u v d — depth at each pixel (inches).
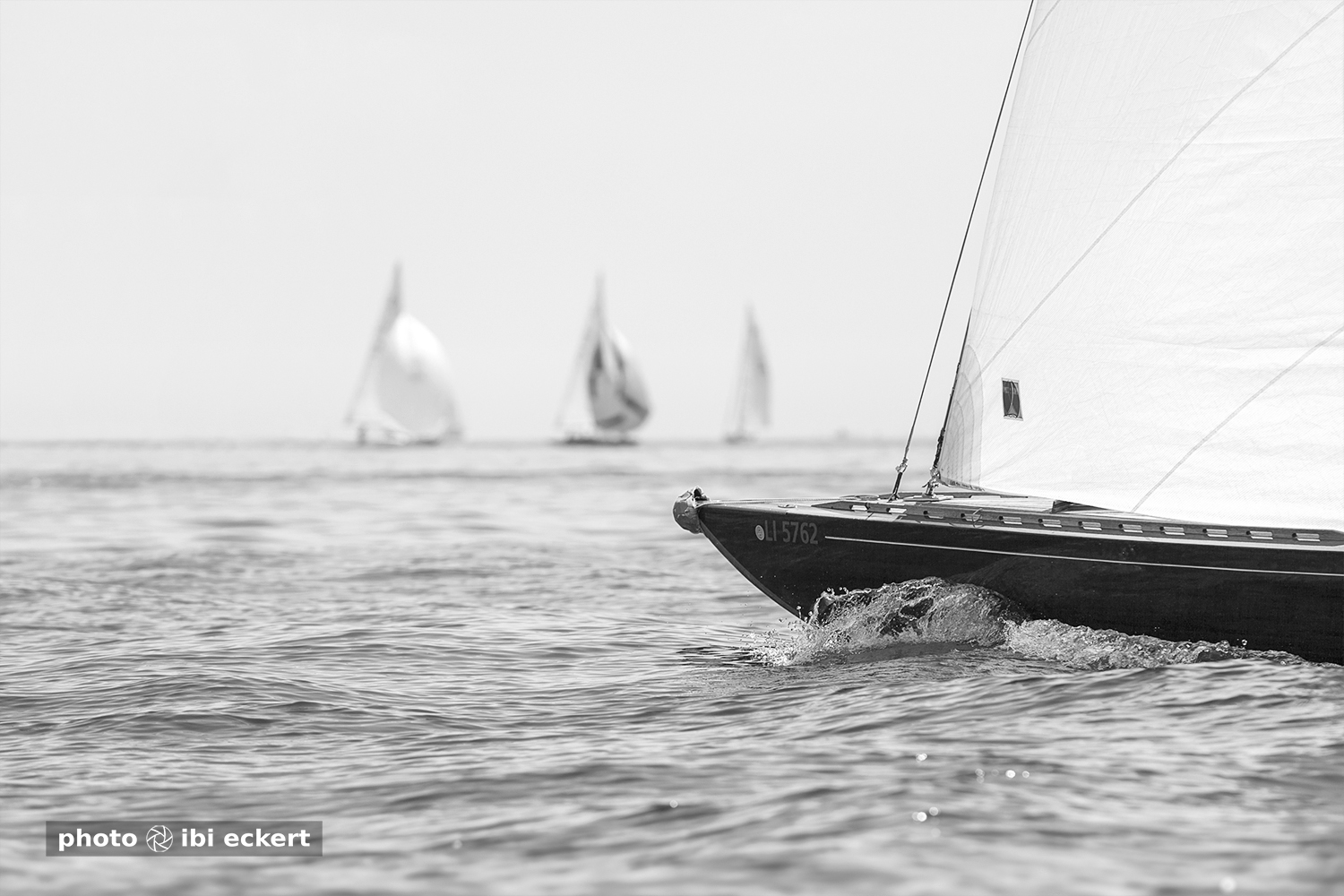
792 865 1064.2
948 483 1972.2
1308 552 1744.6
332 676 2030.0
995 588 1930.4
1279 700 1566.2
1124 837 1118.4
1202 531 1849.2
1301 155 1701.5
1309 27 1690.5
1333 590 1738.4
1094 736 1451.8
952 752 1398.9
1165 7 1770.4
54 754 1541.6
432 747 1551.4
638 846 1131.9
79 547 4426.7
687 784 1321.4
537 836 1173.7
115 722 1704.0
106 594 3117.6
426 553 4207.7
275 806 1302.9
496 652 2263.8
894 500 2106.3
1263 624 1788.9
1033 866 1051.9
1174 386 1769.2
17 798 1347.2
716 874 1052.5
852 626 2004.2
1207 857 1070.4
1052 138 1852.9
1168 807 1197.1
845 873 1042.7
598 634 2464.3
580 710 1769.2
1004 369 1887.3
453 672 2074.3
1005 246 1892.2
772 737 1526.8
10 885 1079.0
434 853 1138.7
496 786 1350.9
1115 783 1272.1
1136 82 1792.6
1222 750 1381.6
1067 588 1882.4
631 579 3440.0
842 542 1998.0
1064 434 1838.1
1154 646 1851.6
